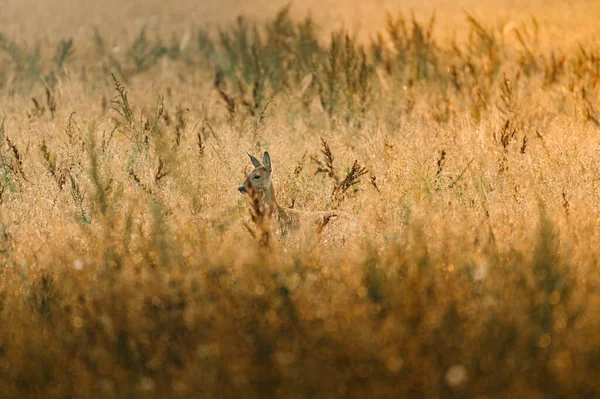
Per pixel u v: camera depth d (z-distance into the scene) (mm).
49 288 26938
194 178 37219
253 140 44500
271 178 37562
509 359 21484
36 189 38781
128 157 41188
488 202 35375
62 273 27672
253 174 36906
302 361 21906
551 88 55250
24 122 51688
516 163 39375
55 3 116188
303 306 24109
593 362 21953
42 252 29906
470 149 41406
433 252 27625
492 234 28281
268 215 34656
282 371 21438
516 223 31547
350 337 22422
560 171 38531
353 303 24328
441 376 21469
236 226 31578
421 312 23781
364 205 36125
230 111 52156
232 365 21703
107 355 23078
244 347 22797
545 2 106125
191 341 23422
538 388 20828
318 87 58719
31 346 23891
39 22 104188
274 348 22750
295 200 38938
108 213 31656
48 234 32562
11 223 34281
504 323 22750
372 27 92125
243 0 115125
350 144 46625
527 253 26797
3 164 41656
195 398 21156
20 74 74312
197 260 27234
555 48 69875
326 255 29328
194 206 33344
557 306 23469
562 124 46594
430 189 36844
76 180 39250
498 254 27281
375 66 62750
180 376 22078
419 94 56406
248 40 86625
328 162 39719
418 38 62500
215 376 21422
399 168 38562
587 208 33281
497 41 71312
